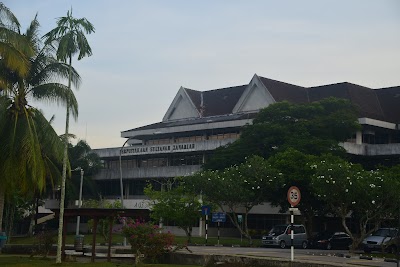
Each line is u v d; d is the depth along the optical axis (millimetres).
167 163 69188
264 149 51281
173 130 69125
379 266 22109
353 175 34781
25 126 26641
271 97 64250
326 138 50656
